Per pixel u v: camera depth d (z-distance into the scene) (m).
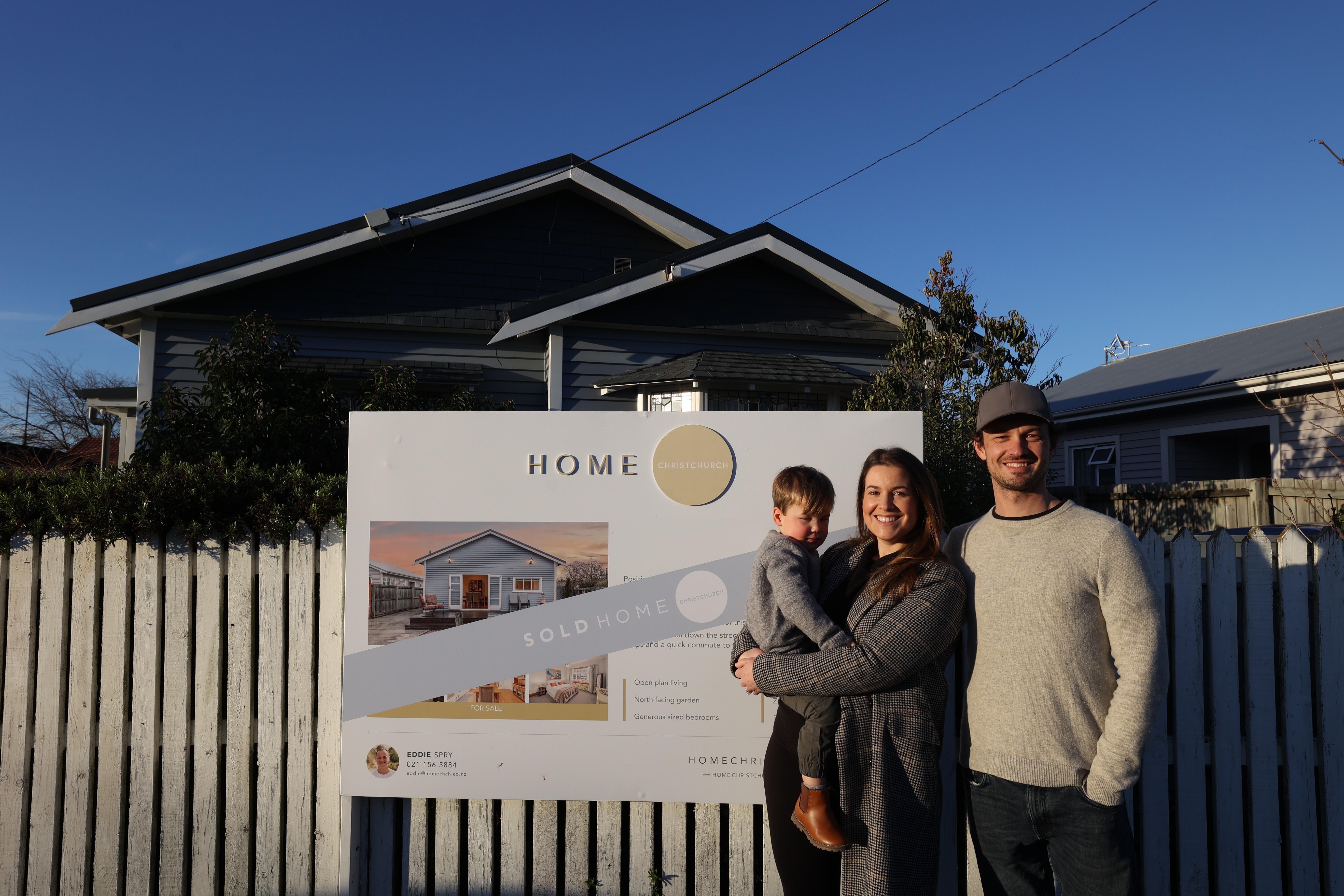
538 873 3.17
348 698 3.12
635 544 3.13
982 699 2.32
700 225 10.48
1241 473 13.47
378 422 3.20
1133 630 2.11
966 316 6.11
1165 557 3.27
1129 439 13.95
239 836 3.21
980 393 5.61
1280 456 11.08
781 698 2.48
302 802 3.19
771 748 2.50
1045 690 2.21
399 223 9.49
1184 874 3.12
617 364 9.40
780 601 2.36
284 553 3.29
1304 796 3.10
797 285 9.84
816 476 2.61
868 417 3.11
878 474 2.39
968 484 4.98
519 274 10.46
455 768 3.11
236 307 9.26
